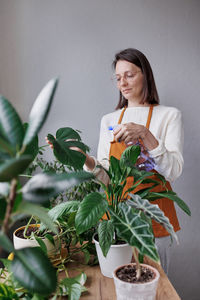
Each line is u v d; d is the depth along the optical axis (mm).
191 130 2389
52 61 2303
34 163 1786
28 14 2266
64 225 1136
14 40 2264
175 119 1846
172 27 2338
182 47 2348
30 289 461
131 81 1878
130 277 818
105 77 2338
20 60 2273
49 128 2340
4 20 2244
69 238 1142
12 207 448
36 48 2285
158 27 2330
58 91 2326
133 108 1955
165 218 778
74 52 2314
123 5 2311
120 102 2145
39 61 2293
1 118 484
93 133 2367
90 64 2326
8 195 490
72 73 2324
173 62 2352
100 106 2354
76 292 812
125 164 916
